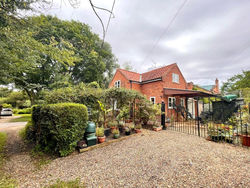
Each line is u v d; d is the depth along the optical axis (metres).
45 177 2.45
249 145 3.84
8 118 14.55
